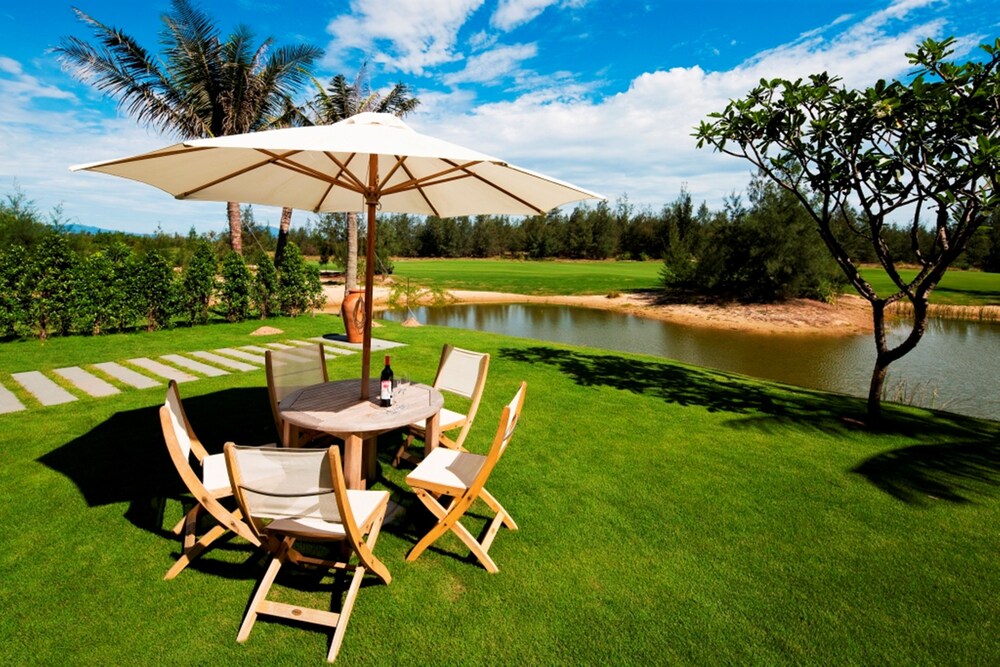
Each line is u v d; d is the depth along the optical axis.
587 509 3.66
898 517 3.67
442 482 3.01
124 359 7.84
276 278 12.65
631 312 22.94
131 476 3.89
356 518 2.55
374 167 3.49
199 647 2.29
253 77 14.59
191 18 13.47
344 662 2.23
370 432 3.18
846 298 24.53
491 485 4.00
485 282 33.19
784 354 13.69
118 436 4.67
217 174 3.59
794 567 3.04
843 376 11.05
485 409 5.98
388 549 3.11
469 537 2.92
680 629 2.50
